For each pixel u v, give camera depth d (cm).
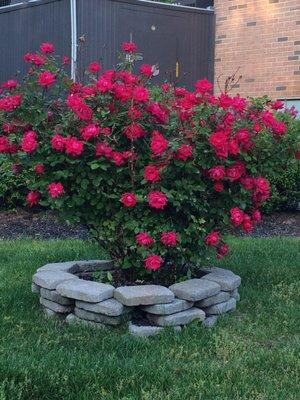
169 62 703
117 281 339
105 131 306
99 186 313
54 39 677
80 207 323
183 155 296
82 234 551
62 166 312
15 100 309
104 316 300
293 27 662
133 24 676
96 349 278
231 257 452
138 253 318
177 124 314
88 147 304
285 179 626
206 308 318
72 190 315
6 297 349
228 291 329
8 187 600
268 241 519
